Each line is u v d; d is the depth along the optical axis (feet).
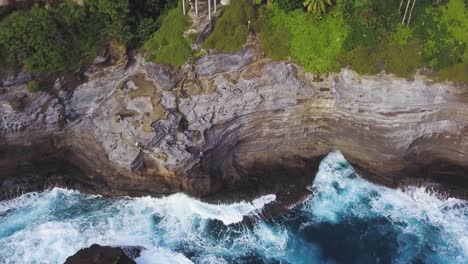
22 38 117.60
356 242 115.34
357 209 123.24
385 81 123.54
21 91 120.88
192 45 126.11
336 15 128.16
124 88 126.41
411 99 124.67
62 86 125.59
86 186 125.29
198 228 117.80
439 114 127.03
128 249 111.75
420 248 114.01
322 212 122.21
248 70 126.21
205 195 124.16
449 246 114.42
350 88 125.49
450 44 125.39
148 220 119.65
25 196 123.13
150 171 125.59
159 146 121.19
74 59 124.98
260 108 127.75
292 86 126.21
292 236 116.37
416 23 127.95
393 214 122.01
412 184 127.13
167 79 124.36
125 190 124.88
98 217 119.96
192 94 124.57
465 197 123.75
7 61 118.32
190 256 111.55
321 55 125.59
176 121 123.13
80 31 125.90
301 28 127.34
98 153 127.54
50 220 118.83
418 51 124.36
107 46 127.65
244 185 127.03
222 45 124.98
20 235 115.03
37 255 110.63
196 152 123.03
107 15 125.90
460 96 124.47
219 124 126.00
